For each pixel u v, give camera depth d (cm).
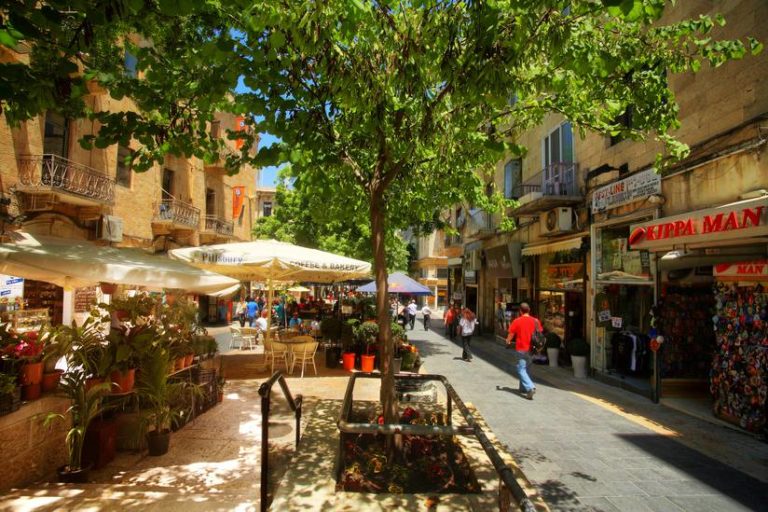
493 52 353
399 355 1001
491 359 1336
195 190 2133
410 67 399
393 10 443
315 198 748
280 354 1008
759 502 433
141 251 684
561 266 1336
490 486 391
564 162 1264
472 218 2145
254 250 926
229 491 411
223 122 2344
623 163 1002
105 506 349
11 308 1073
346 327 1056
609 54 360
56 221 1243
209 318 2450
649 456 549
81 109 441
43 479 439
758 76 664
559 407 775
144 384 521
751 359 638
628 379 962
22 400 431
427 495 371
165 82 431
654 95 443
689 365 874
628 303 1077
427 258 4541
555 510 414
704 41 423
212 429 604
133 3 280
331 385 877
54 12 275
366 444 495
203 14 375
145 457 505
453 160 492
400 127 470
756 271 612
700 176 768
